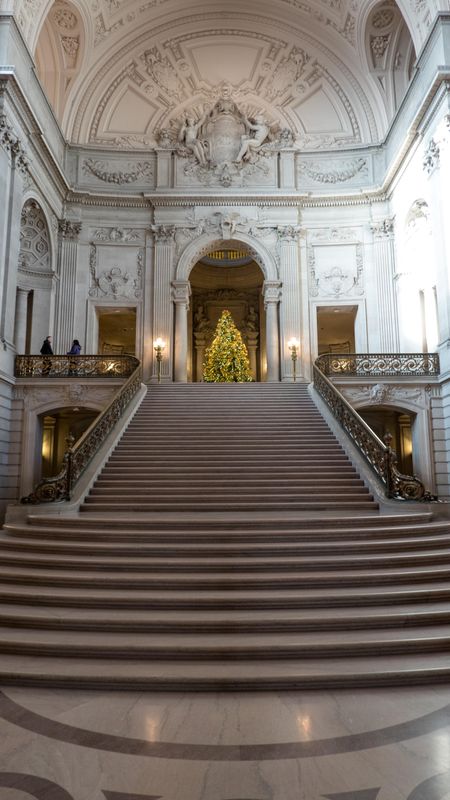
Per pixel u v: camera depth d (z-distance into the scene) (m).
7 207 13.46
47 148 15.55
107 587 5.51
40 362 14.66
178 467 9.88
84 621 4.81
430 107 13.82
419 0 14.32
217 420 12.12
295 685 4.01
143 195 18.88
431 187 14.13
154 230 18.92
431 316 17.45
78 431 18.69
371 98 19.42
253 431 11.52
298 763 3.05
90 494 8.85
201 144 19.58
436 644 4.54
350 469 9.71
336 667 4.20
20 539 6.79
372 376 14.59
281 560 5.82
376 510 8.20
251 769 2.99
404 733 3.39
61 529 6.90
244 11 18.95
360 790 2.79
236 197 19.00
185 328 18.59
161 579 5.49
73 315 18.22
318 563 5.84
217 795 2.75
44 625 4.85
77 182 19.09
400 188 17.58
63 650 4.45
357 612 4.97
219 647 4.37
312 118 19.92
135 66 19.55
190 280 25.38
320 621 4.79
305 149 19.66
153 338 18.50
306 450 10.46
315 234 19.25
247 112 20.11
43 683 4.07
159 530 6.93
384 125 19.17
